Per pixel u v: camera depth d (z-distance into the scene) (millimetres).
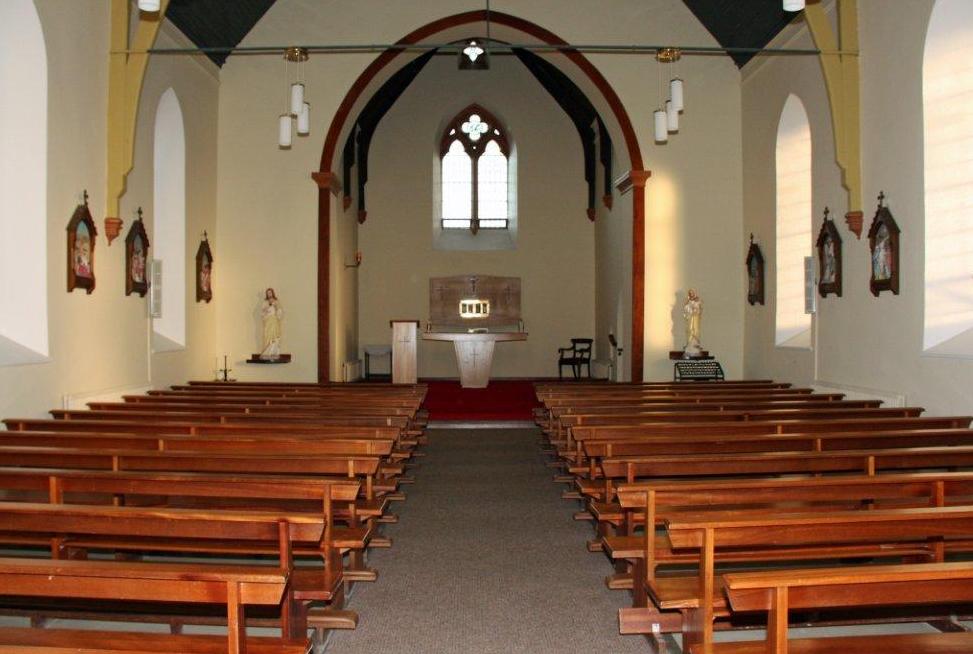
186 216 13617
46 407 9039
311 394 10961
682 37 15406
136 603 4891
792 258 13672
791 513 4176
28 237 9055
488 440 13242
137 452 5602
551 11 15359
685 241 15391
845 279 11227
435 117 23078
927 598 3090
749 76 14930
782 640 2980
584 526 7840
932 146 9211
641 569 5113
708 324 15391
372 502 6289
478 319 22969
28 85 9047
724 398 10242
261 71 15312
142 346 11766
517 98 23094
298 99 11836
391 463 8070
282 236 15281
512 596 5840
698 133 15406
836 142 10672
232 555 6500
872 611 5016
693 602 4215
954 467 6934
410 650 4883
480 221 23344
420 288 22984
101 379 10430
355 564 6051
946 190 9195
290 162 15281
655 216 15367
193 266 14008
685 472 5434
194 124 14000
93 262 10148
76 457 5676
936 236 9211
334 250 16125
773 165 13875
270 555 6344
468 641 5016
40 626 5117
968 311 9125
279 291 15273
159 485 4727
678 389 11727
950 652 3383
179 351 13305
